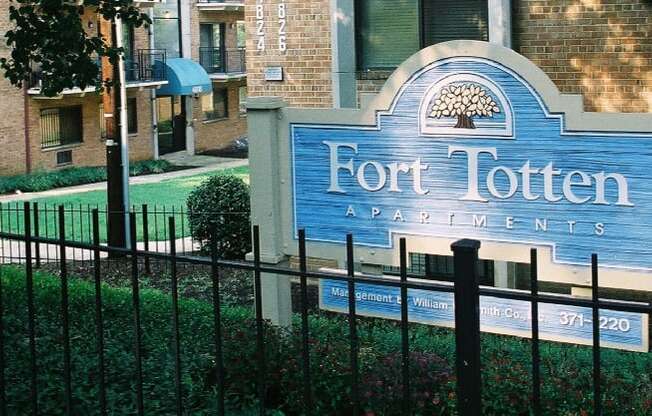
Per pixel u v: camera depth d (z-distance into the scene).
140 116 36.09
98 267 5.66
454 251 4.60
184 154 39.16
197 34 40.09
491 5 12.80
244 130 42.91
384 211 9.05
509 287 11.88
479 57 8.43
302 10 14.39
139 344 5.66
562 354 9.33
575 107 8.09
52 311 10.62
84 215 23.94
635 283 7.99
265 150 9.46
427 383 7.15
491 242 8.58
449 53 8.55
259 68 14.86
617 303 4.46
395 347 9.25
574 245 8.23
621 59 12.33
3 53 30.70
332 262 13.34
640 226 7.94
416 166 8.86
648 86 12.22
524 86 8.27
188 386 7.47
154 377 7.62
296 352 7.77
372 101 8.98
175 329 5.58
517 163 8.39
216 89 41.22
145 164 34.53
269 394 7.57
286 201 9.52
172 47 39.09
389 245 9.06
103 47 13.23
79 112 33.84
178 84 37.12
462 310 4.60
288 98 14.72
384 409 7.05
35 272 14.38
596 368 4.58
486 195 8.55
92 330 9.66
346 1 14.09
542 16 12.73
